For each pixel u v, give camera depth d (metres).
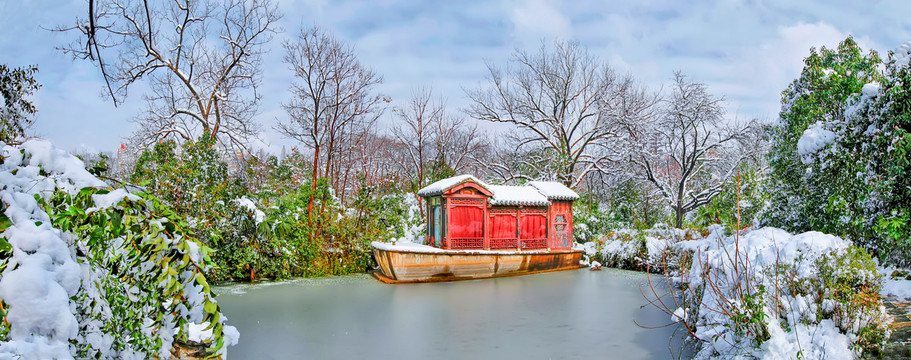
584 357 9.84
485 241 20.52
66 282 3.07
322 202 21.64
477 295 16.28
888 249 11.38
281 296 16.06
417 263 18.72
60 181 3.63
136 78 22.34
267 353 10.16
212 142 18.88
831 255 8.71
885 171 11.11
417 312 13.77
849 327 7.56
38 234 3.01
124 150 24.23
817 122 13.77
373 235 21.86
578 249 22.80
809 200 13.70
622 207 32.16
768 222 15.59
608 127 32.44
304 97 24.23
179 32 23.56
